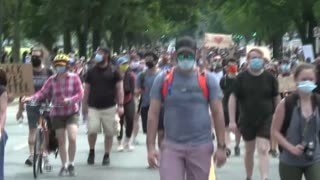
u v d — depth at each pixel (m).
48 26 103.75
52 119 22.11
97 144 31.48
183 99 12.91
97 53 23.84
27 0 94.25
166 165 12.92
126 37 172.88
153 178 22.09
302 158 12.72
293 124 12.73
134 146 30.83
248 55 18.95
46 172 23.09
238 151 27.95
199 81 12.98
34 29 106.06
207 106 13.09
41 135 22.14
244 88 18.97
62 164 22.53
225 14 96.81
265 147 18.95
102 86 23.97
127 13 111.81
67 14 97.75
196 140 13.00
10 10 83.06
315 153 12.73
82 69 51.66
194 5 134.62
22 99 22.83
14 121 44.44
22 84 23.05
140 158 26.88
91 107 24.22
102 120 24.28
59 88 21.83
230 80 27.41
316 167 12.69
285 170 12.95
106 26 116.62
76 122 22.28
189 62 12.70
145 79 26.14
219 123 13.20
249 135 19.20
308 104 12.77
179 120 12.95
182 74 13.02
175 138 13.04
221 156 13.29
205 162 13.04
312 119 12.67
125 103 28.52
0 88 15.67
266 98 18.92
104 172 23.33
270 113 18.94
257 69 18.83
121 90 24.16
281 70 43.94
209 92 13.05
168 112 13.04
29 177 21.97
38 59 23.89
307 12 84.62
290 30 120.00
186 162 13.08
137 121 31.48
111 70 24.03
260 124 18.95
